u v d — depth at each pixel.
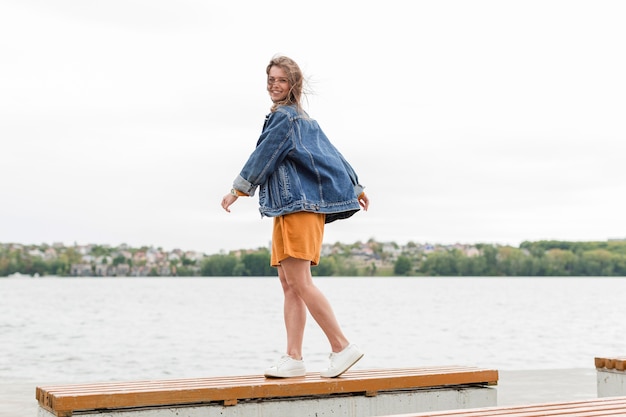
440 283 125.62
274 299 62.31
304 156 4.26
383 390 4.32
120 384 4.07
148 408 3.78
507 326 27.34
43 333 23.70
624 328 25.77
